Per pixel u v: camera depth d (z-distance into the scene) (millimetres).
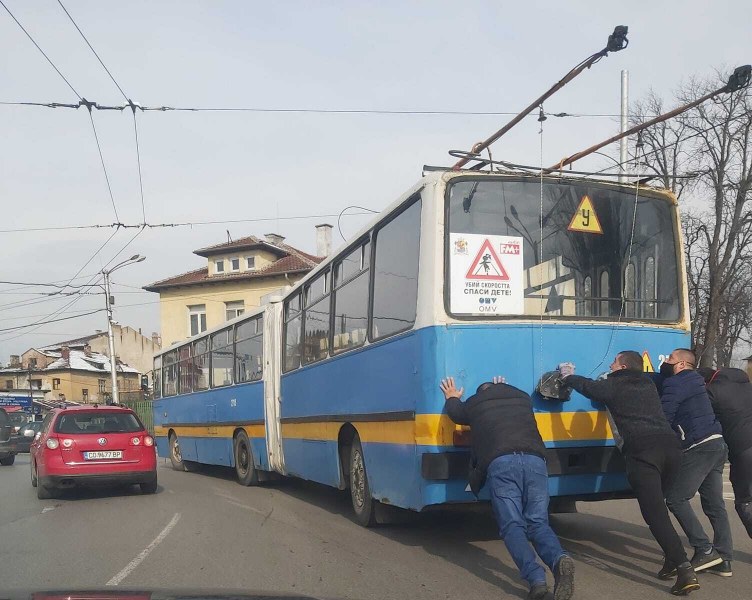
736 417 6082
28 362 75188
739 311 25344
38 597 2768
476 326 6387
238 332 14375
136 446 12531
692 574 5352
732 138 23656
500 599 5543
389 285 7441
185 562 7145
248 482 13656
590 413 6535
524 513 5426
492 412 5664
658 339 6953
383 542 7746
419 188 6812
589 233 6965
